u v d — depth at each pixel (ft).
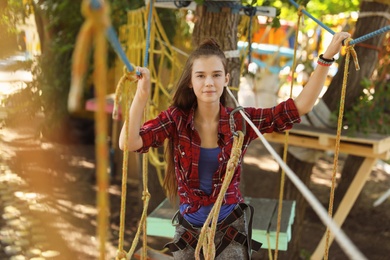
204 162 8.77
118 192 27.63
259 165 34.63
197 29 15.71
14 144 28.58
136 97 7.72
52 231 20.90
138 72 7.38
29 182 25.13
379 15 19.56
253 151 38.55
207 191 8.87
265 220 14.43
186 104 8.91
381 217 26.53
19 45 24.00
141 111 7.86
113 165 30.27
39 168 27.02
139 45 18.99
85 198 25.66
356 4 28.02
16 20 22.44
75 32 26.68
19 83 24.88
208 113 8.72
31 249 19.24
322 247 20.18
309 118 20.01
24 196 23.48
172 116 8.82
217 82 8.54
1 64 23.54
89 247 20.77
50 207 23.24
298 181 5.20
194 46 15.80
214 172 8.79
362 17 19.93
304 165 20.70
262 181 31.09
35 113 25.70
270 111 9.00
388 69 21.75
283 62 39.34
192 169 8.75
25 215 21.65
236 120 8.80
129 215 24.67
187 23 25.85
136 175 29.78
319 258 20.24
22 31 25.11
